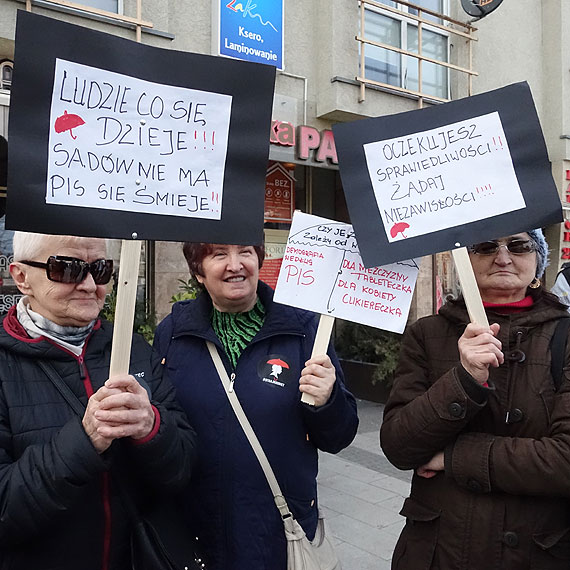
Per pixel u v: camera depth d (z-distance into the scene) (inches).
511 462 59.6
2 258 143.0
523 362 65.2
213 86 61.0
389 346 288.4
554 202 66.2
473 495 63.7
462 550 63.2
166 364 77.0
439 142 70.2
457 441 64.1
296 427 72.9
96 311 60.9
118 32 209.0
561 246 344.8
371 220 69.9
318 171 320.5
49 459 50.1
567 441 58.4
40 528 51.0
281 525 70.3
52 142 53.1
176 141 59.4
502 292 68.9
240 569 68.5
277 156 251.0
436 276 310.3
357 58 271.1
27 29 52.1
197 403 72.4
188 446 63.4
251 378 72.9
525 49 344.8
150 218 57.6
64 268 56.9
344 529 146.9
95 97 55.3
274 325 75.4
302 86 268.2
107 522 57.1
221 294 74.5
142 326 217.0
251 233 62.2
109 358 63.1
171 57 59.3
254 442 70.1
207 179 60.7
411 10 299.3
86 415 51.9
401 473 189.5
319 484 179.2
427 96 289.4
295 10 263.9
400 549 70.8
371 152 71.6
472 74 306.0
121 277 55.1
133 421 52.4
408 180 70.2
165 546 58.1
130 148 57.1
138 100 57.5
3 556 53.2
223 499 69.7
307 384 68.7
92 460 50.3
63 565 54.4
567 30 347.3
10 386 55.4
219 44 236.4
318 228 74.7
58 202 53.1
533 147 67.9
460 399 61.4
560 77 346.6
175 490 60.3
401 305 72.2
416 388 71.7
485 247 67.9
